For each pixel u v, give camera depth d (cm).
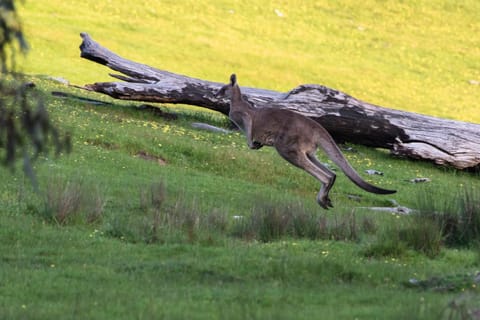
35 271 4675
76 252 5225
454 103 19512
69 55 17150
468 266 5150
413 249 5484
